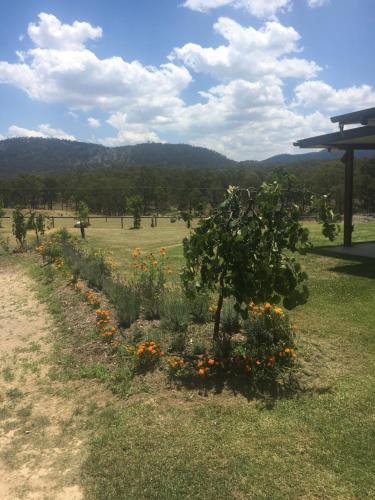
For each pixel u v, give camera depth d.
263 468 2.67
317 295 6.59
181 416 3.30
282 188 4.01
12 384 4.27
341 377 3.82
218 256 3.94
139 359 4.12
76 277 8.07
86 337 5.18
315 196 4.10
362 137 9.29
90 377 4.16
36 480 2.71
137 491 2.53
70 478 2.71
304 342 4.61
